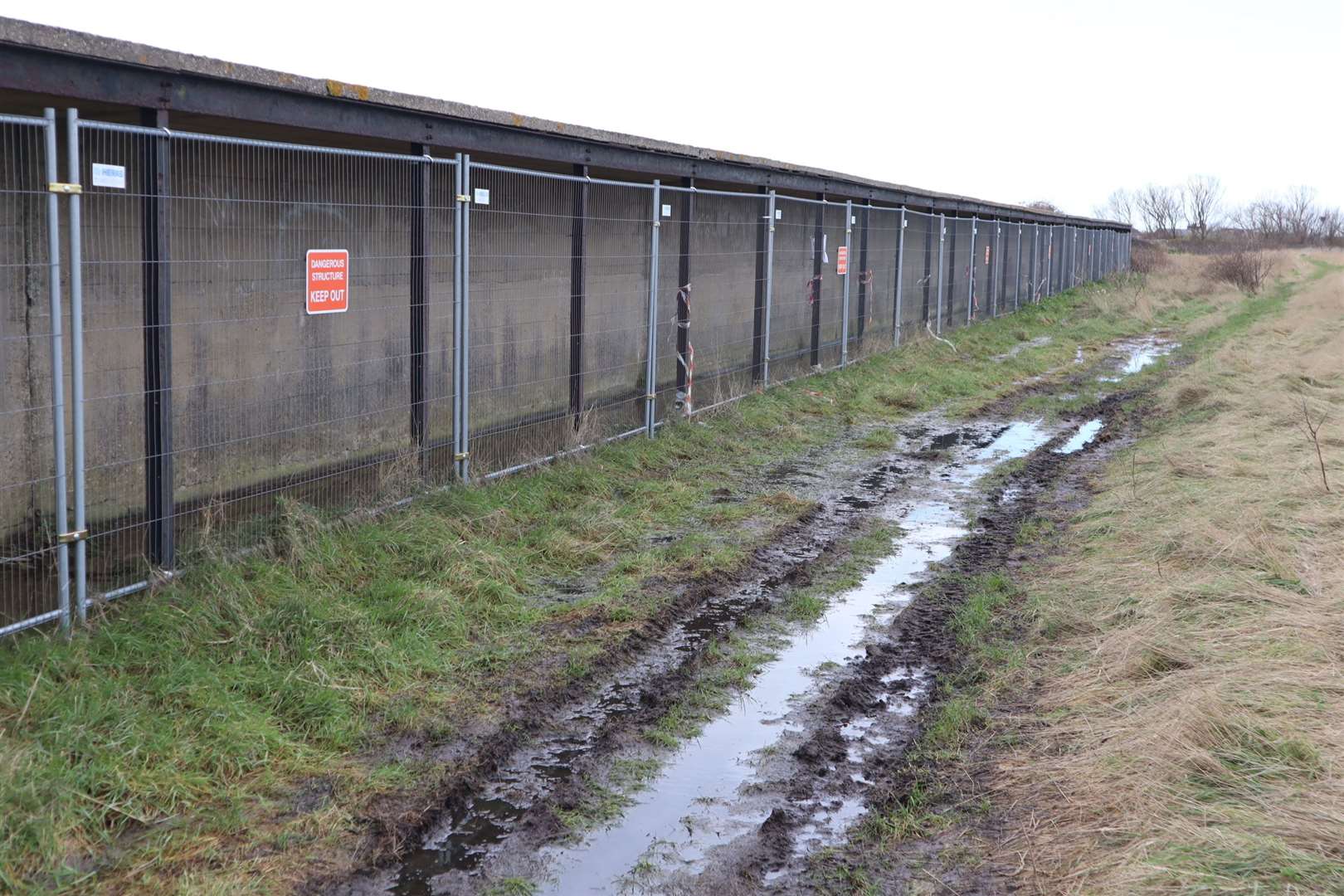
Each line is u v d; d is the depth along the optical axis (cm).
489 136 838
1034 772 456
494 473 870
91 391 706
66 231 690
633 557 755
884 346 1842
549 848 415
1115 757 448
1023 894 370
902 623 657
